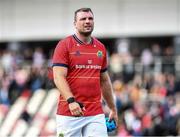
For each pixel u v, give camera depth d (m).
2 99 44.44
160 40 64.81
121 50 58.94
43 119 37.19
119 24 64.81
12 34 67.62
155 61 53.00
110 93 18.55
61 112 17.78
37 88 45.12
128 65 51.56
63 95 17.30
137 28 64.44
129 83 46.72
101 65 18.03
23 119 37.62
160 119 35.50
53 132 36.03
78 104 17.12
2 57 59.12
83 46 17.81
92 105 17.81
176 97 40.53
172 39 64.31
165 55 55.72
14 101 41.72
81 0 65.62
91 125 17.77
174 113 35.91
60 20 66.44
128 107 38.00
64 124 17.73
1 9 67.62
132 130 35.22
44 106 38.31
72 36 17.94
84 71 17.77
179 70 52.09
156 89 42.25
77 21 17.73
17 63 56.06
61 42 17.83
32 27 67.25
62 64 17.55
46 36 66.88
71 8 66.12
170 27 63.66
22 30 67.44
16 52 63.12
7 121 37.59
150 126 34.91
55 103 38.38
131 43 64.94
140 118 35.69
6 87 46.03
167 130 34.81
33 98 39.09
